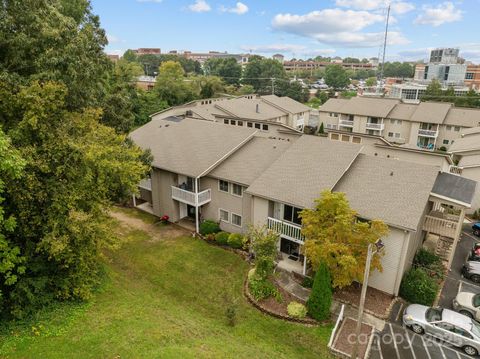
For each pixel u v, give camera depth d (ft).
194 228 87.10
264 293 60.75
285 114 192.34
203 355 42.52
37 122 45.16
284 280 66.18
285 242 74.43
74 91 56.95
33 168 44.68
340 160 73.26
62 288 49.88
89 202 51.75
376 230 55.36
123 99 89.56
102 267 61.72
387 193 64.64
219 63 522.06
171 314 53.31
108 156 55.26
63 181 47.37
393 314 58.44
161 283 64.75
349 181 69.62
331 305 59.36
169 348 42.75
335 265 56.59
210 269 69.62
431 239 84.17
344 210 57.47
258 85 430.61
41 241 44.70
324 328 54.80
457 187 70.44
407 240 58.13
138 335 45.09
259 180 73.87
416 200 61.98
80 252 48.83
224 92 315.99
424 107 183.83
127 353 41.09
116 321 47.91
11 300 46.03
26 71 53.11
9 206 45.01
